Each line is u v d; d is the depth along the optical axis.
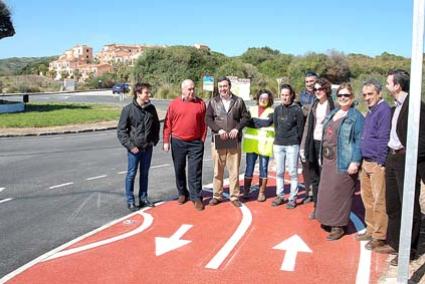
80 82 76.75
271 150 7.73
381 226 5.57
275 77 51.34
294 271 5.11
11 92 60.22
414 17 3.99
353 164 5.84
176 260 5.45
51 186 9.24
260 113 7.82
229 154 7.53
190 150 7.45
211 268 5.21
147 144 7.45
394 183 5.16
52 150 14.21
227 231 6.44
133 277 5.01
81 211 7.51
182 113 7.32
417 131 4.11
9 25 28.02
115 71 78.44
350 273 5.04
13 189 8.98
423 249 5.52
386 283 4.72
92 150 14.21
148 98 7.43
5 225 6.80
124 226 6.72
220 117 7.39
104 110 28.47
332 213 6.05
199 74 48.97
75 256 5.61
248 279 4.92
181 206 7.70
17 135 17.84
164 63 49.53
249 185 8.05
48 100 41.84
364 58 50.59
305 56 47.69
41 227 6.71
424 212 6.89
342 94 5.96
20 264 5.39
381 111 5.46
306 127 6.96
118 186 9.24
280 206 7.61
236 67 47.56
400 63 46.81
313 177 6.91
